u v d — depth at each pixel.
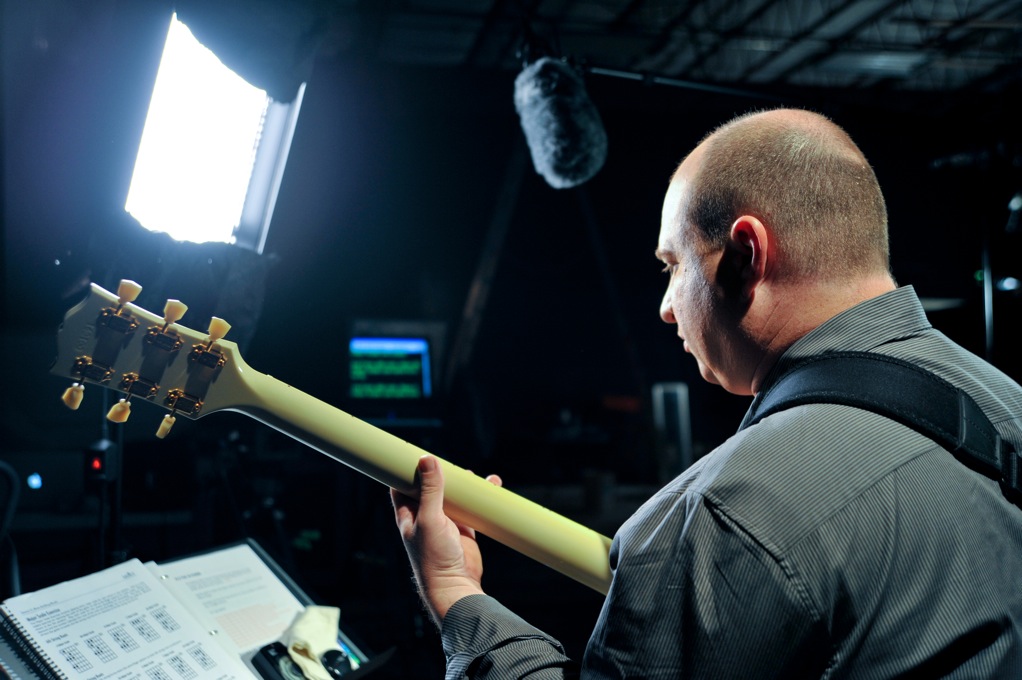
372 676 3.19
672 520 0.71
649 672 0.68
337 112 5.77
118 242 1.22
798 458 0.70
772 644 0.66
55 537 2.39
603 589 1.09
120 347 0.91
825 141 0.81
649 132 6.98
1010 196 5.17
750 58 6.14
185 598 1.08
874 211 0.81
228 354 0.96
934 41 5.87
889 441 0.71
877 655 0.66
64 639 0.90
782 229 0.79
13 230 1.25
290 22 1.22
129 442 2.87
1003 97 4.36
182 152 1.21
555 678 0.79
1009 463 0.73
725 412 8.57
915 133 3.27
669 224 0.90
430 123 6.76
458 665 0.85
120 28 1.11
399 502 1.01
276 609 1.17
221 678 0.99
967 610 0.67
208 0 1.12
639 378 8.01
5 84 1.24
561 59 2.75
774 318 0.80
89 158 1.16
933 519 0.68
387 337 4.14
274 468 3.05
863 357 0.76
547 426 8.45
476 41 5.65
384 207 6.80
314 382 4.16
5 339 2.49
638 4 5.21
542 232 7.80
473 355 8.30
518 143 6.87
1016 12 5.42
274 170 1.37
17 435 2.49
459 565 0.95
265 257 1.45
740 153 0.81
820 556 0.66
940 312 6.80
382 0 5.01
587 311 8.31
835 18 5.50
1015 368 6.13
